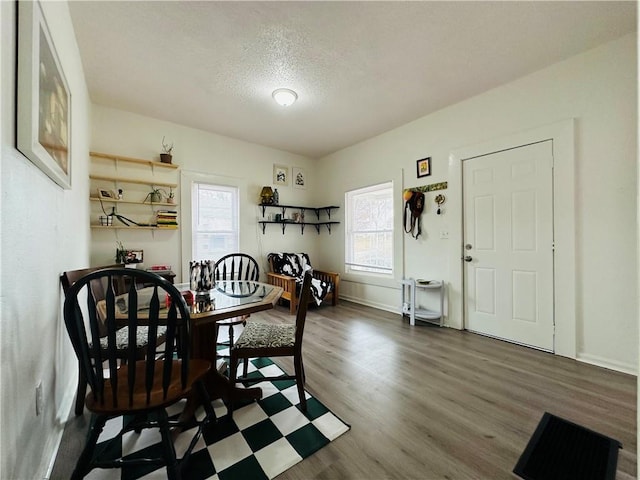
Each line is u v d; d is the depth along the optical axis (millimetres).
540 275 2543
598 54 2203
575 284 2334
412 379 2029
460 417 1596
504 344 2689
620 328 2141
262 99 3033
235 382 1702
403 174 3721
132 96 2982
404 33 2053
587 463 1271
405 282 3383
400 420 1572
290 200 4879
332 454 1332
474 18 1910
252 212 4426
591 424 1532
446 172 3236
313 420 1575
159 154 3551
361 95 2949
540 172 2523
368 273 4340
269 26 1986
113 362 1062
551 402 1735
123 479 1202
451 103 3135
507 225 2752
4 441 827
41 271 1208
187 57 2334
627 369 2105
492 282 2873
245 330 1922
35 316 1120
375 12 1858
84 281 1032
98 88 2820
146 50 2242
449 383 1970
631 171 2086
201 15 1888
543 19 1922
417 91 2869
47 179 1303
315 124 3699
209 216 4039
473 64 2428
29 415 1042
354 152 4477
